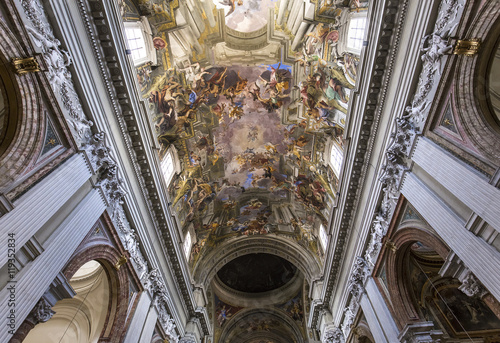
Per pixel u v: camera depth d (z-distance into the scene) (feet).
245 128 55.42
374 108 32.81
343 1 32.12
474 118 21.35
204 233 67.15
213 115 50.24
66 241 22.04
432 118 24.82
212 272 73.05
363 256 42.34
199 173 55.57
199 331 59.72
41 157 21.33
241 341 95.20
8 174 18.65
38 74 20.72
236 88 48.83
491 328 37.35
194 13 36.47
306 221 67.10
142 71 34.40
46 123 21.91
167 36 36.40
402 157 29.86
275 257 91.66
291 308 90.12
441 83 23.25
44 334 42.14
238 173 63.00
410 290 35.01
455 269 23.52
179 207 53.06
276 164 61.31
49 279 19.54
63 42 22.90
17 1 19.03
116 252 32.22
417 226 28.96
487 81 21.47
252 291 95.76
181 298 54.75
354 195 41.11
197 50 40.81
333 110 42.68
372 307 39.65
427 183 26.53
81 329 41.29
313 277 66.08
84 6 24.85
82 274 40.50
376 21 28.07
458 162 22.08
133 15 31.27
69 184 22.80
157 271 42.42
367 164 36.88
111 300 33.63
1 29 18.49
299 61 42.73
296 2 35.83
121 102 30.73
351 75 35.81
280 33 40.86
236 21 39.78
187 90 43.32
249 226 75.00
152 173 36.68
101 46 27.14
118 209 32.24
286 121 52.21
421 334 30.89
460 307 38.45
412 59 26.13
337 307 54.49
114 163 29.14
